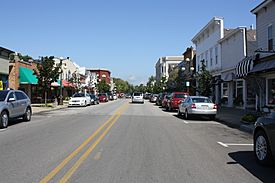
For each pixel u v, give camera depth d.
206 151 10.21
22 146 10.79
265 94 23.08
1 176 7.02
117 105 44.91
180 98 30.25
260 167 8.10
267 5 23.14
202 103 21.31
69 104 40.09
